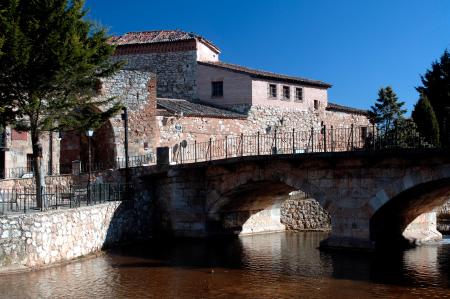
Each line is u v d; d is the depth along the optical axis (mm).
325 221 36812
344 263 23547
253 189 32406
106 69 30266
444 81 54219
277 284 19734
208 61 47406
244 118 44125
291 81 48250
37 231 21906
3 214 21531
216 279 20672
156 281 20312
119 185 32344
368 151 24062
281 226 37438
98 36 27281
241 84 45062
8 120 26422
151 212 34000
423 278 20406
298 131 46969
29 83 25469
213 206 32375
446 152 22203
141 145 38844
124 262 24297
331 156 25297
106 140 39188
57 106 26781
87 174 34250
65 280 20219
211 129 41906
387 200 24859
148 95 39281
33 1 24891
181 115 39875
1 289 18562
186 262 24406
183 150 39875
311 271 22000
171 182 33844
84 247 25641
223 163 30125
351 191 26125
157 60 47094
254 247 29297
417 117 44281
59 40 25094
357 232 25969
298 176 28016
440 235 30375
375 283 19656
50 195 26906
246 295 18156
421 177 23828
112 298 17719
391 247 27547
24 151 38594
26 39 24312
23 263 21312
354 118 54844
